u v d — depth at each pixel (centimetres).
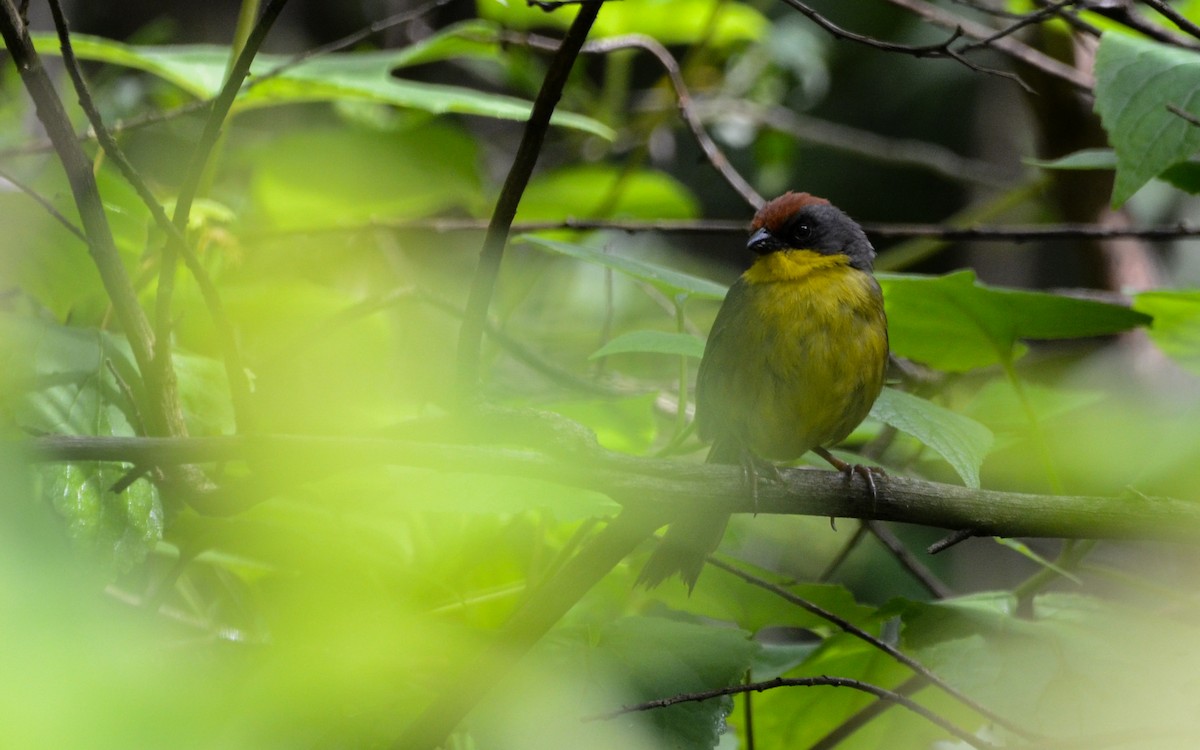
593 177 1190
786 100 1603
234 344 546
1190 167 807
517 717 564
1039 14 616
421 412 805
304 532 654
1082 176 1159
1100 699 628
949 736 748
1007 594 715
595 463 552
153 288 761
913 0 1205
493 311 1094
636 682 582
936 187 2041
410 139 1130
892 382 943
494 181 1406
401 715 562
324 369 866
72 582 480
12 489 459
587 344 1081
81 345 611
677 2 1195
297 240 1090
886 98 1931
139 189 526
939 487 608
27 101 980
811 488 598
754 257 817
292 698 524
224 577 661
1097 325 761
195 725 428
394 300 795
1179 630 679
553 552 739
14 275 686
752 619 735
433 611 658
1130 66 680
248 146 1134
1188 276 1353
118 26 1453
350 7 1530
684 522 631
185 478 562
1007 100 1955
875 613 687
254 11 730
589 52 927
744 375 782
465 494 601
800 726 768
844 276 790
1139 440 835
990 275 1969
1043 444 730
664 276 692
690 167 2003
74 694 307
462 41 1042
